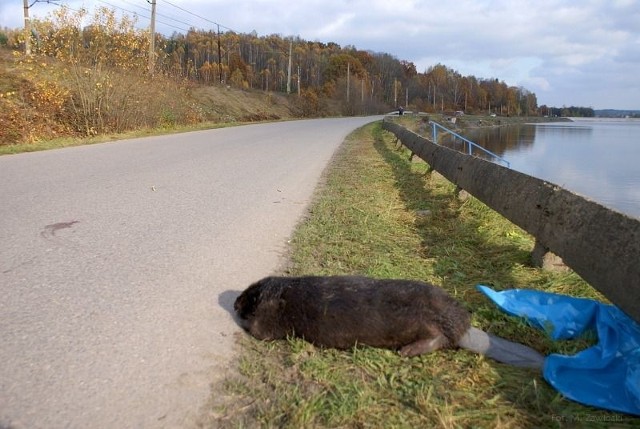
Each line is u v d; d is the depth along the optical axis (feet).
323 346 11.02
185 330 11.67
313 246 18.17
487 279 15.25
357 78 343.46
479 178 24.31
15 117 53.62
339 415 8.68
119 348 10.73
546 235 15.55
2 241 17.49
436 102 474.08
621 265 11.28
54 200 23.88
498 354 10.68
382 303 10.81
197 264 16.05
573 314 12.25
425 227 21.40
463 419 8.72
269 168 38.37
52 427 8.23
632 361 9.73
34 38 65.46
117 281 14.37
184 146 52.11
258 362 10.41
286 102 205.16
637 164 94.22
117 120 65.87
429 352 10.75
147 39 70.18
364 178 34.42
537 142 163.43
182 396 9.17
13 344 10.72
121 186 28.07
